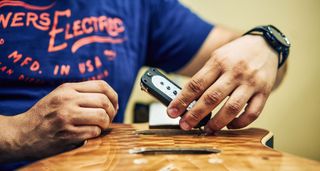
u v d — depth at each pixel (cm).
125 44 55
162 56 62
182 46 61
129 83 54
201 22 63
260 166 22
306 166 21
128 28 56
